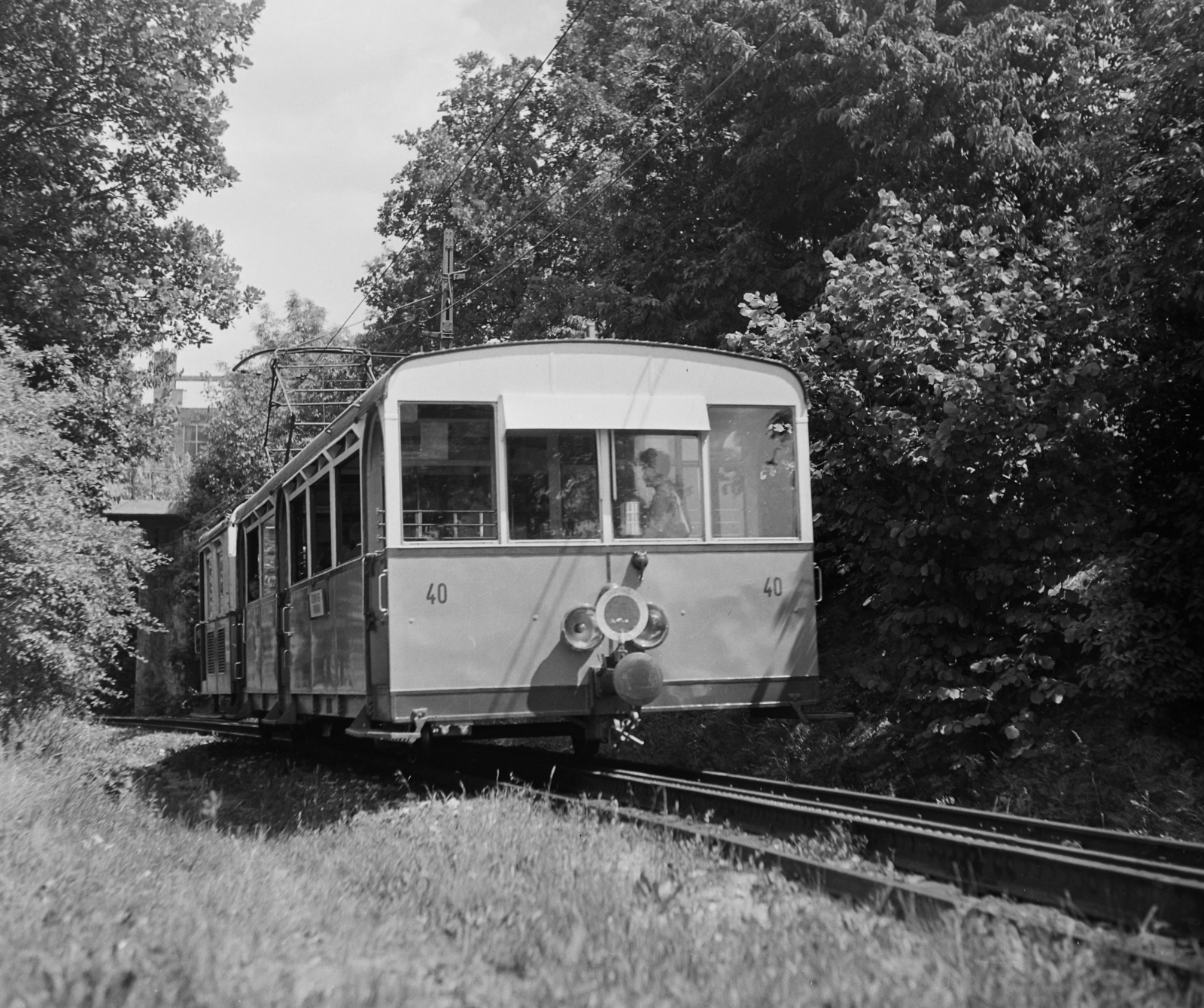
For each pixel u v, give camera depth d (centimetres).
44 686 1622
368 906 620
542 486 1010
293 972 482
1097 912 580
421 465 984
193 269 2602
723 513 1060
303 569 1310
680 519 1045
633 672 952
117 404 2598
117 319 2519
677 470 1048
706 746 1394
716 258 1853
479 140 3369
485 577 985
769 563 1067
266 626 1546
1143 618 1008
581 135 2978
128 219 2544
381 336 3478
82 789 1095
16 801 921
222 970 471
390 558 965
